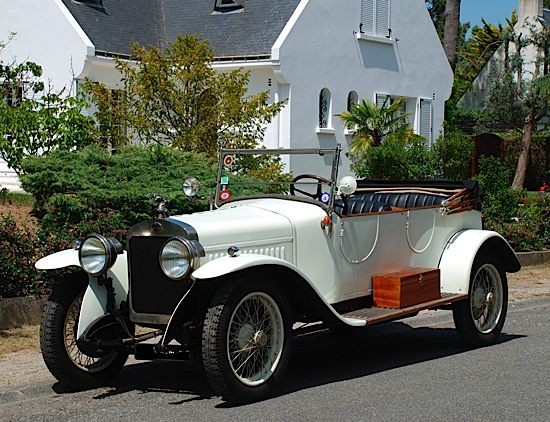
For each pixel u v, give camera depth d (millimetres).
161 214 7531
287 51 21125
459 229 9453
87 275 7473
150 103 15766
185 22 22750
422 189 9664
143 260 7203
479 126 33688
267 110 15984
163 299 7148
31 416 6750
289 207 7980
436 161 19406
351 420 6516
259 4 22422
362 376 7965
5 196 15258
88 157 13266
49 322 7273
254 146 15695
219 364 6730
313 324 8469
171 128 15789
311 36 21828
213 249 7102
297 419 6543
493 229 15555
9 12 20875
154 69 15469
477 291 9234
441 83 26703
